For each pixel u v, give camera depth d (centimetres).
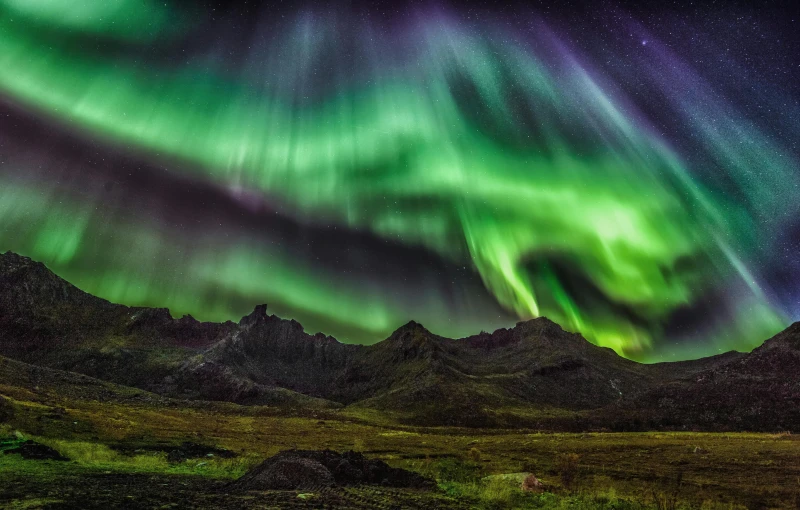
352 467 2016
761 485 3055
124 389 13712
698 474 3597
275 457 1944
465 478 2445
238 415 12688
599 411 15138
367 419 14225
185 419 8450
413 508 1462
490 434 11950
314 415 14438
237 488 1662
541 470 3581
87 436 3706
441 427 13700
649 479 3322
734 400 12719
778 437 8131
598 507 1842
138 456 2762
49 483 1519
